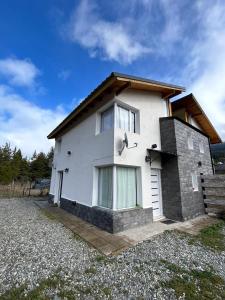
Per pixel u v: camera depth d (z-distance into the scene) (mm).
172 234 4871
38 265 3172
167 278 2812
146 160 6344
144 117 6781
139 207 5801
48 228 5520
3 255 3559
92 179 6402
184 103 9375
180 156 6891
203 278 2816
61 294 2398
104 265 3205
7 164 23438
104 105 6355
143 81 5918
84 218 6551
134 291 2496
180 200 6324
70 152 8898
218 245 4184
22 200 11898
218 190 7598
